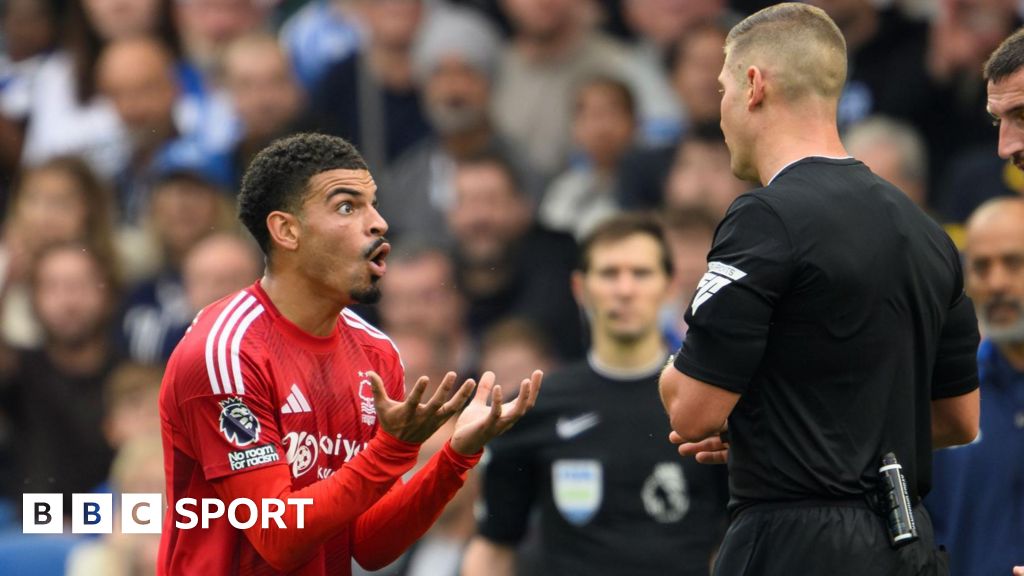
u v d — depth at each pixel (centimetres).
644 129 3170
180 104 3391
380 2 3266
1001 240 1922
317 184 1410
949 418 1468
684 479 1939
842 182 1357
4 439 2875
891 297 1341
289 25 3509
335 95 3306
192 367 1398
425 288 2827
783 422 1349
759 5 3328
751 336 1325
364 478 1366
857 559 1325
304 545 1377
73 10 3444
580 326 2933
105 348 2981
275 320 1432
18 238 3105
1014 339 1916
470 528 2445
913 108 3130
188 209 3083
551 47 3231
